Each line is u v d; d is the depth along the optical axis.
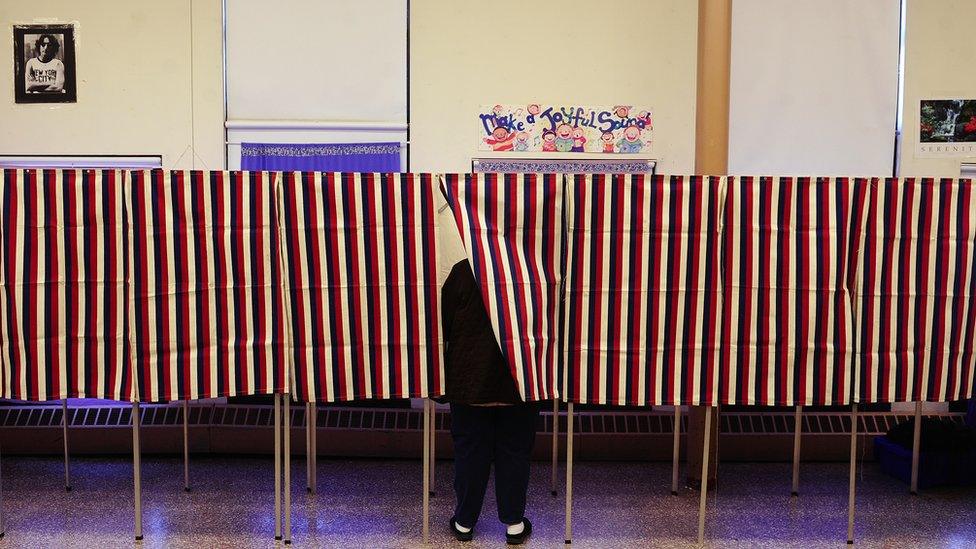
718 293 3.06
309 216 2.97
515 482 3.11
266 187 2.97
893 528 3.35
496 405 3.01
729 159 4.47
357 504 3.61
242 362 2.98
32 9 4.39
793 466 4.19
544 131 4.49
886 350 3.10
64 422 3.72
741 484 3.97
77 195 2.92
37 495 3.66
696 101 4.06
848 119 4.46
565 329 3.05
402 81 4.47
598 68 4.48
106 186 2.92
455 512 3.30
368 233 2.99
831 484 3.97
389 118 4.48
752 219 3.05
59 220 2.92
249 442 4.34
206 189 2.95
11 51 4.41
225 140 4.47
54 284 2.93
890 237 3.08
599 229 3.03
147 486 3.82
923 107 4.48
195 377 2.96
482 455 3.12
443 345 3.03
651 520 3.43
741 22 4.43
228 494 3.72
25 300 2.92
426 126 4.49
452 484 3.93
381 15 4.45
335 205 2.98
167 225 2.93
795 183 3.06
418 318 3.02
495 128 4.49
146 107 4.44
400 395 3.03
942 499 3.75
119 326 2.96
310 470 3.75
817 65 4.44
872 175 4.48
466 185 2.99
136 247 2.93
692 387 3.08
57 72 4.41
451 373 2.99
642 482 3.99
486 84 4.48
